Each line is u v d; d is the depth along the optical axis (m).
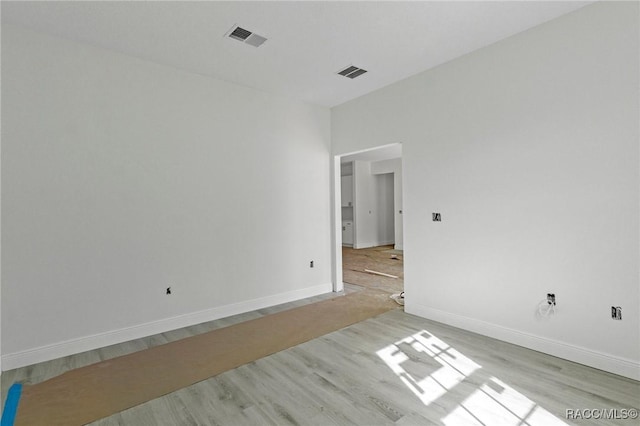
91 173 3.04
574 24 2.59
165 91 3.49
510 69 2.98
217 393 2.29
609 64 2.43
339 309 4.15
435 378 2.43
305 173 4.74
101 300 3.10
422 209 3.76
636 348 2.35
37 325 2.79
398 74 3.79
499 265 3.10
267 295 4.31
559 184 2.70
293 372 2.56
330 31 2.85
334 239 5.07
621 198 2.40
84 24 2.70
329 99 4.64
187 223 3.63
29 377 2.54
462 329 3.40
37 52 2.79
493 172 3.12
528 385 2.31
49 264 2.84
